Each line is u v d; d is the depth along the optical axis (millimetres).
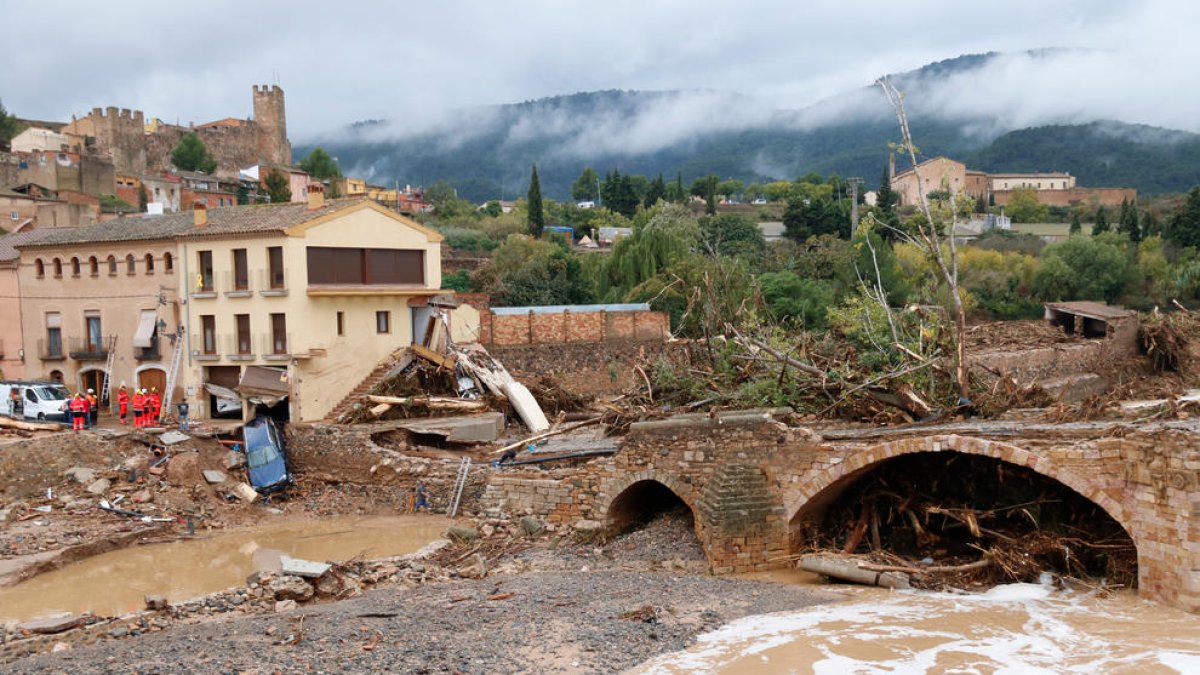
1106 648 20203
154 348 47438
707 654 20484
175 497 36000
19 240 52875
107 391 49000
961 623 22266
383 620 22891
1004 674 19016
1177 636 20562
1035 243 115938
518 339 57812
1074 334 65312
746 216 144625
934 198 40312
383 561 29094
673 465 29797
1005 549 26141
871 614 23141
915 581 25844
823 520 29406
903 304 71000
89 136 131875
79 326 50094
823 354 38875
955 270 33156
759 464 28234
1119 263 94000
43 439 37031
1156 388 52250
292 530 34938
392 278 48312
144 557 31359
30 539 31234
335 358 45500
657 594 25094
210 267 46094
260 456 39188
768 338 40375
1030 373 53500
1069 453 23672
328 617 23266
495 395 47438
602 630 21953
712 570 27516
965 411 30984
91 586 28031
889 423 30734
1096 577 25297
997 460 27312
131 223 51250
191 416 46000
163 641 21578
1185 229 108438
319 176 148875
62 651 21141
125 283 48531
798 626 22250
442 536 33656
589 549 30578
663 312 62438
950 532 28094
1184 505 21922
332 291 44719
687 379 39719
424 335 51094
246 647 20797
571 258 77438
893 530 28625
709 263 64000
